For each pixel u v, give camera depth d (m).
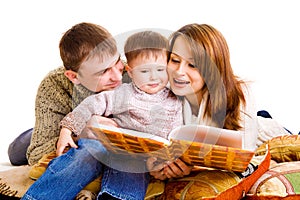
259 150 2.06
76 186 1.73
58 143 1.78
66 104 2.10
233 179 1.74
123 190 1.70
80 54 1.81
